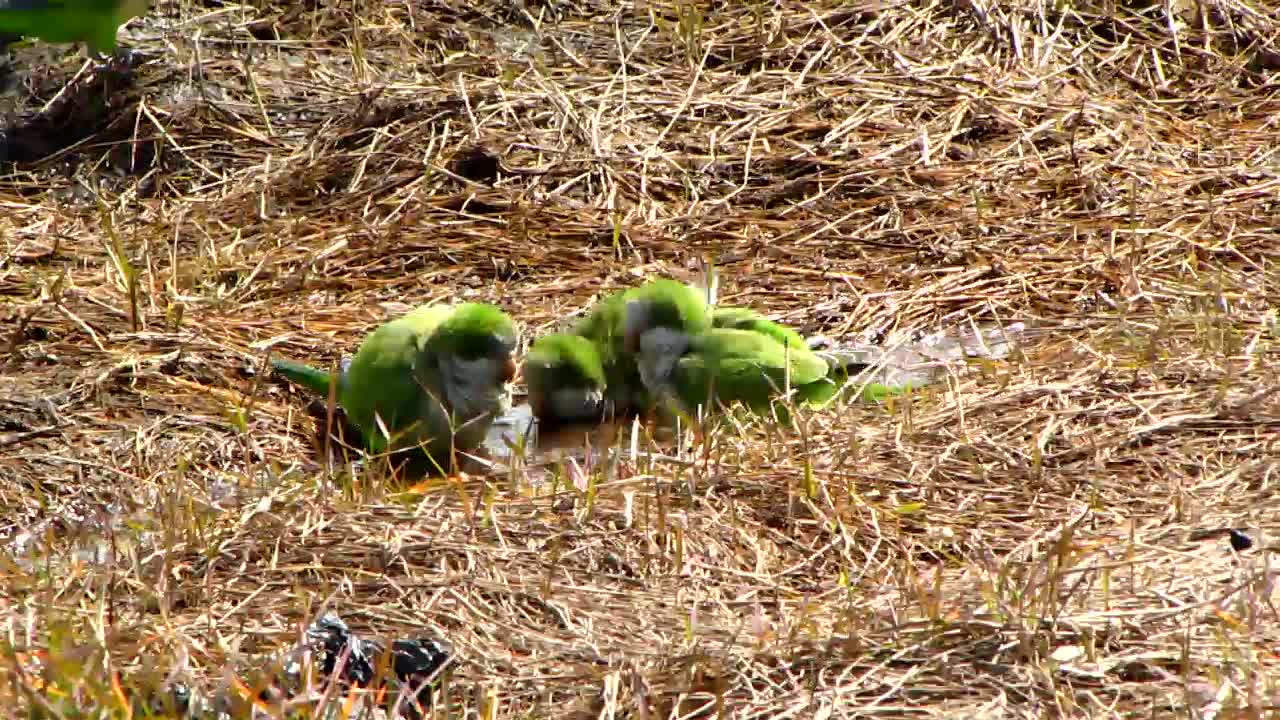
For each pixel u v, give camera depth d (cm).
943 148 1418
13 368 1054
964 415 956
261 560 798
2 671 651
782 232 1302
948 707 671
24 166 1427
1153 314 1119
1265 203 1308
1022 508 856
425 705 678
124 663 695
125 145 1434
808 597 769
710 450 916
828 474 880
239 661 690
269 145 1438
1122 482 876
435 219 1324
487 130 1430
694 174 1390
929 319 1152
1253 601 718
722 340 1016
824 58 1576
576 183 1373
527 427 1037
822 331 1142
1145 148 1420
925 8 1650
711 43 1592
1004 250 1253
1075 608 732
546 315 1169
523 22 1642
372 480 910
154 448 956
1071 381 994
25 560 794
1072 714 662
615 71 1552
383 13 1645
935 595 734
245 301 1198
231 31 1580
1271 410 934
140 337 1101
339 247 1273
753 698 676
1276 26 1627
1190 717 639
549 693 682
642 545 816
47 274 1212
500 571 788
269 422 1012
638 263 1258
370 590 775
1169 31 1625
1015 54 1571
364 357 990
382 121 1449
